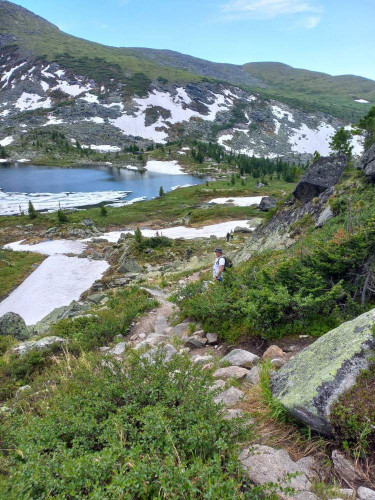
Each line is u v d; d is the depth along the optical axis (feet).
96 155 583.58
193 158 575.38
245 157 576.20
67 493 8.05
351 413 10.14
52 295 105.91
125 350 25.52
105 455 8.46
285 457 10.12
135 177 473.26
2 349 41.34
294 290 21.66
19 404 18.86
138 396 12.15
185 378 12.91
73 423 11.22
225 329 23.11
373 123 200.64
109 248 157.07
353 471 9.22
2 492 8.39
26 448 10.21
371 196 40.63
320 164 60.03
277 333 19.77
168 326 30.81
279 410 11.96
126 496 7.33
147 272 101.09
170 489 7.24
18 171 488.02
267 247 57.26
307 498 8.55
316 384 11.42
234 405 13.38
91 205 310.04
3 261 149.07
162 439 9.37
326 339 14.06
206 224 211.82
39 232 214.48
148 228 219.20
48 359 28.40
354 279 20.16
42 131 641.40
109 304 47.52
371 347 12.07
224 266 32.63
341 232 22.57
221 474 7.77
